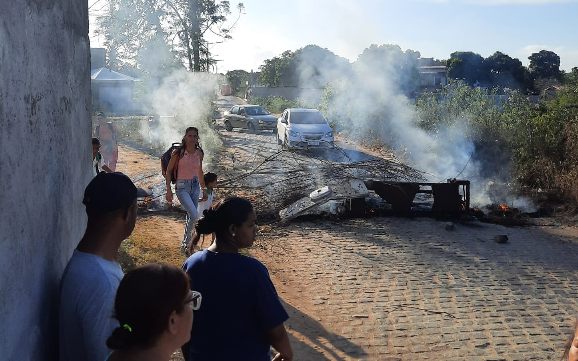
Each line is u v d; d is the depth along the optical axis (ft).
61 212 9.64
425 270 25.41
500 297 22.20
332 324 19.36
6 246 6.19
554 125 46.70
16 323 6.52
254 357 9.05
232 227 9.32
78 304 7.43
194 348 9.18
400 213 36.04
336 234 31.42
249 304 8.93
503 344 18.03
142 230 29.99
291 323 19.25
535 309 21.03
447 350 17.56
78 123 12.27
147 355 5.67
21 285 6.77
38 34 8.13
